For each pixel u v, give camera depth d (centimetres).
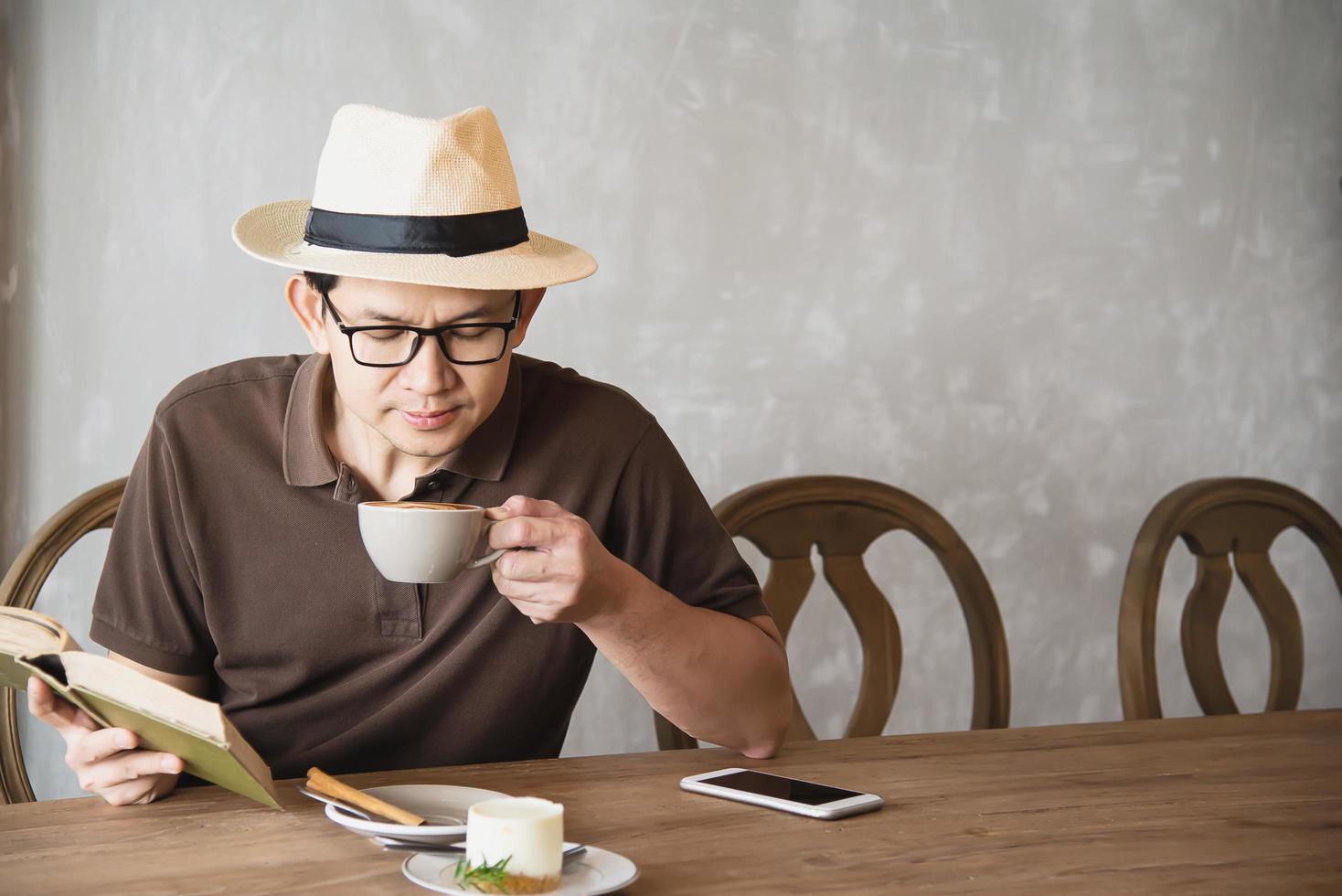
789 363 246
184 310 217
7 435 211
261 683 135
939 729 257
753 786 116
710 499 242
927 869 96
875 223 251
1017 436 262
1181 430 274
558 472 143
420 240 115
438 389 115
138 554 134
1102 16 266
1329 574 283
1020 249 261
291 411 136
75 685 99
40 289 212
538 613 112
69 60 211
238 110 217
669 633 122
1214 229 275
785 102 244
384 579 134
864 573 187
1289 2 279
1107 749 140
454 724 137
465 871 86
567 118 231
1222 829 109
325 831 100
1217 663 201
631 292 236
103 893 85
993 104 258
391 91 223
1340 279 286
